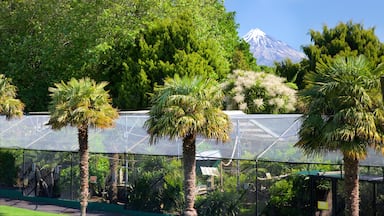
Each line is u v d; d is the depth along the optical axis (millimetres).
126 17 47156
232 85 41469
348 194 17297
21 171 35031
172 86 22094
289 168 24812
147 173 29188
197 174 27453
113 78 46781
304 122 17578
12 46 49281
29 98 49188
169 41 44406
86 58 45625
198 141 28109
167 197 28047
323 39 52500
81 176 26594
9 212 29562
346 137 16422
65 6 49000
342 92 16797
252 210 25266
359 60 17156
